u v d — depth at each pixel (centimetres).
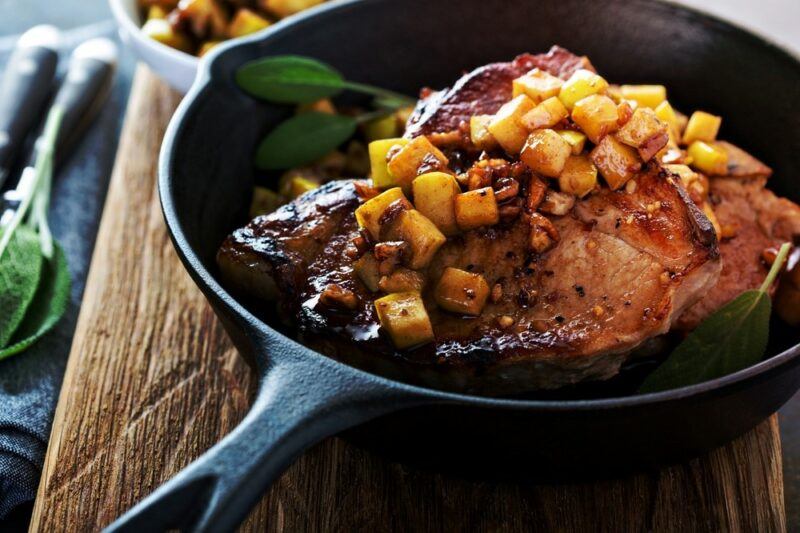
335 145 50
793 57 47
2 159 55
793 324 45
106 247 51
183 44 59
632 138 40
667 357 44
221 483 32
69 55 66
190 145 44
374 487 42
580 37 52
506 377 40
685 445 38
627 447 37
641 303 39
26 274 49
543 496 41
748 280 45
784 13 73
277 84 48
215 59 47
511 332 39
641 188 41
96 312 48
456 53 53
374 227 40
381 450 40
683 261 40
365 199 42
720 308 41
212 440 44
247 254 42
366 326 40
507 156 41
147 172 55
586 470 39
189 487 32
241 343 39
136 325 48
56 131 55
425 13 51
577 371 40
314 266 42
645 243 40
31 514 45
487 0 51
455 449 38
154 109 59
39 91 59
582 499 41
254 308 44
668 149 45
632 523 41
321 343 40
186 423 44
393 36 52
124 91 65
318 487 42
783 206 46
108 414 44
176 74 56
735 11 73
